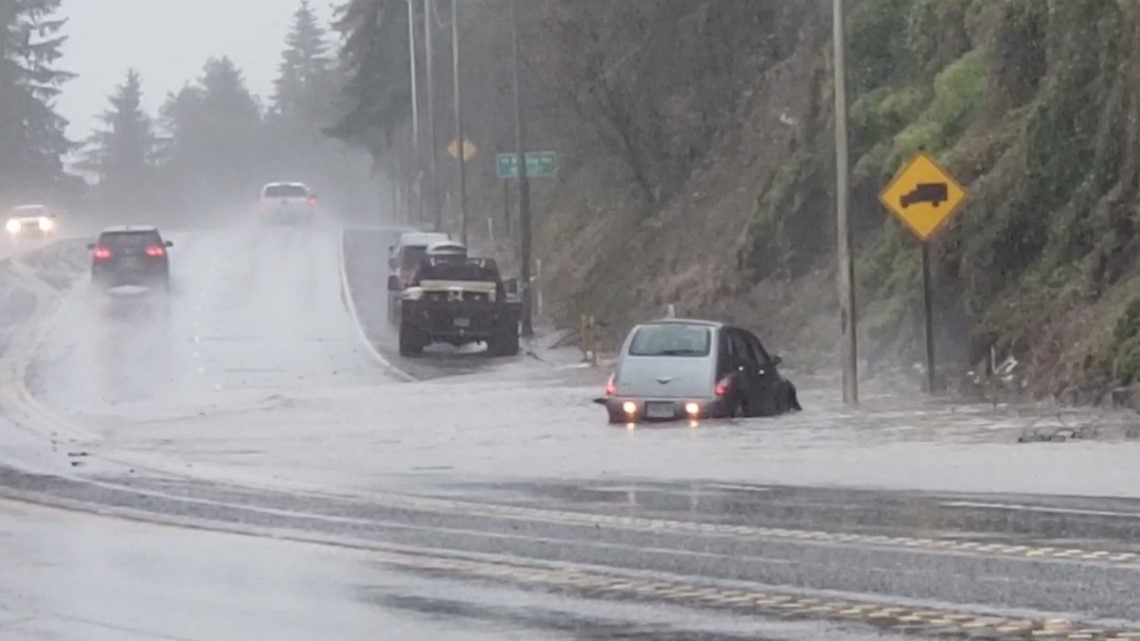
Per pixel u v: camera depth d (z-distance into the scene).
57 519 49.88
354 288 175.75
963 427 69.94
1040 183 90.38
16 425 82.88
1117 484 51.69
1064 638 30.59
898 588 35.94
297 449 70.00
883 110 112.31
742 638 31.30
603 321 142.25
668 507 49.78
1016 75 97.19
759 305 118.56
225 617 34.59
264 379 109.06
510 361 121.50
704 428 72.69
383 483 57.56
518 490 54.81
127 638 32.72
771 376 79.81
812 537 43.28
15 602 36.53
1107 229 85.00
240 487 57.00
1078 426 68.25
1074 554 39.50
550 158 146.25
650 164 159.25
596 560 40.69
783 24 146.38
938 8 111.06
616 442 69.00
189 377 109.62
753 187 131.88
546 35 161.00
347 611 34.97
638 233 153.50
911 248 99.75
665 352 76.44
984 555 39.72
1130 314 78.75
